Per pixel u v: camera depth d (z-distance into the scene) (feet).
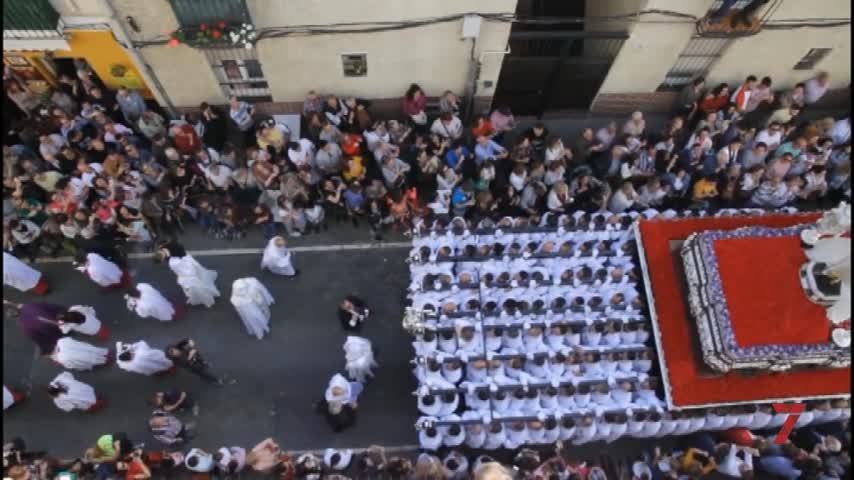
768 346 41.65
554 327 43.93
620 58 54.08
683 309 45.06
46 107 52.03
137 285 48.85
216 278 53.62
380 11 47.21
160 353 47.70
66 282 53.11
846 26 51.16
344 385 44.16
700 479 45.93
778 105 58.34
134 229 50.93
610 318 44.91
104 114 52.31
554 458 42.42
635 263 47.09
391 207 51.39
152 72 51.80
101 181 48.88
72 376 46.65
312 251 54.90
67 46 49.65
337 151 52.03
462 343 43.42
